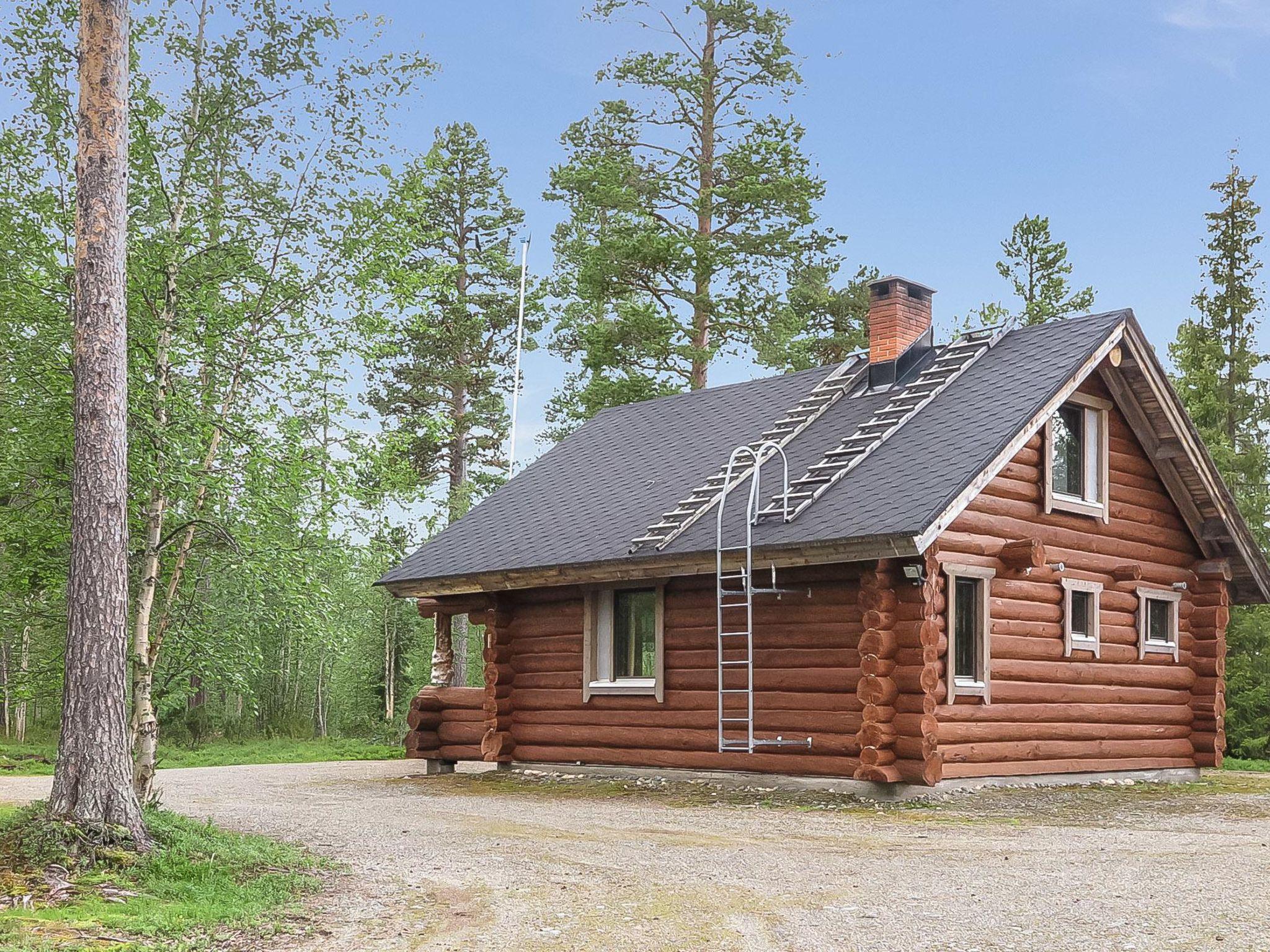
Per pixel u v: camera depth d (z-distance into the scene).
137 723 12.36
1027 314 33.38
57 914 7.86
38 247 12.51
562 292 37.84
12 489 12.74
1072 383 16.42
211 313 12.82
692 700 17.23
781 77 31.22
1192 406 29.41
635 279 31.66
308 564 13.09
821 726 15.73
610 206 30.56
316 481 13.40
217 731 35.56
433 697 20.34
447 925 8.12
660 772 17.53
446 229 37.34
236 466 13.04
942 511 14.02
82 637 9.71
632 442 22.42
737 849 11.16
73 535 9.89
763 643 16.41
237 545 12.57
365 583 20.59
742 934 7.81
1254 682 26.33
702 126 31.81
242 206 13.52
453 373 37.03
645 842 11.69
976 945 7.42
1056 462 17.81
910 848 11.12
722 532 16.27
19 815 10.10
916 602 14.74
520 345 29.77
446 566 19.81
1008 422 15.56
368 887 9.35
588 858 10.67
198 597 13.45
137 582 12.92
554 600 19.17
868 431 17.39
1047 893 8.82
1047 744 16.88
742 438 20.05
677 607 17.52
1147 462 19.33
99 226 10.27
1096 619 17.92
